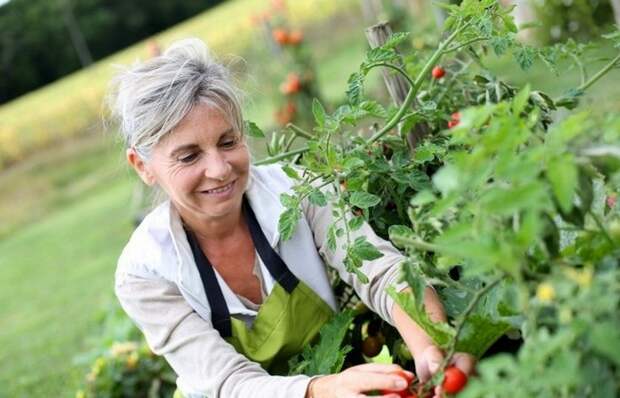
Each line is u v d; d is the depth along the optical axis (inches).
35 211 611.8
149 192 93.8
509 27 82.4
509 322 55.7
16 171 745.0
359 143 86.0
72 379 219.0
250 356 81.5
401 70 82.4
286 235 76.5
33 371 250.2
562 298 45.6
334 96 468.4
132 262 81.9
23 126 797.2
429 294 71.4
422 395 61.2
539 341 43.4
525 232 43.7
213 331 79.4
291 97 317.7
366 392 67.3
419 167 88.7
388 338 85.6
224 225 80.8
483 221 47.5
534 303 46.6
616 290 44.8
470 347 62.7
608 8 190.2
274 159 92.4
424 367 62.6
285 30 350.3
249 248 83.0
